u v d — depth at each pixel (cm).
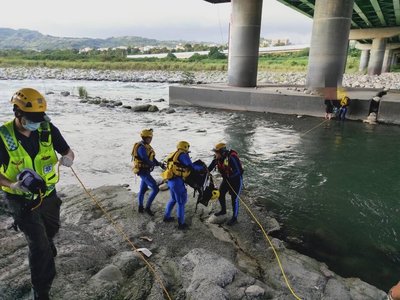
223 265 425
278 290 426
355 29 5719
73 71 5031
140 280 398
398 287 213
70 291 353
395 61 10325
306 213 707
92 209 619
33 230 297
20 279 358
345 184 880
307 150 1199
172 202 577
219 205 685
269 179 904
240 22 2348
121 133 1370
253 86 2459
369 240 605
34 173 278
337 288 438
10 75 4262
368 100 1719
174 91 2316
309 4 3722
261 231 603
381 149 1225
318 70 2047
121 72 5144
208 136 1383
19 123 276
